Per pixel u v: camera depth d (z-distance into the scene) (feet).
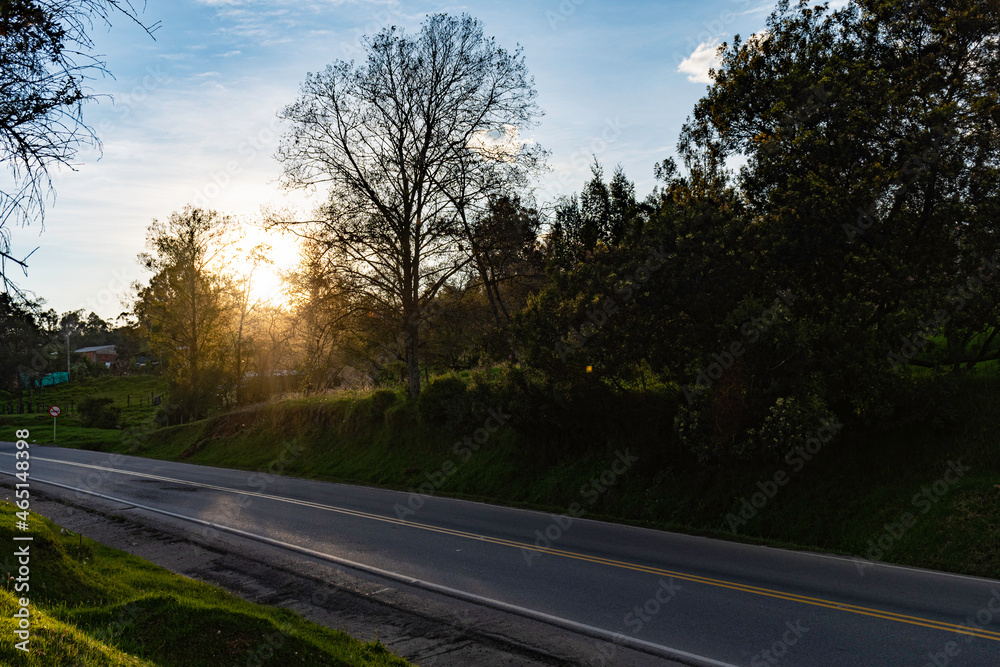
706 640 25.75
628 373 55.83
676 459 55.88
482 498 64.13
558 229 87.66
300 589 34.50
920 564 37.11
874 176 51.62
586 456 62.80
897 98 53.36
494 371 82.69
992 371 49.88
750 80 61.46
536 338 59.67
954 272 50.08
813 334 45.42
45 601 27.58
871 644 24.68
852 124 50.42
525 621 28.78
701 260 50.37
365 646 25.66
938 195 50.49
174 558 41.47
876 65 57.16
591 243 81.97
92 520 53.31
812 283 51.52
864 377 45.09
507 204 84.89
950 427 45.06
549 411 62.44
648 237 54.49
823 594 31.12
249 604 31.01
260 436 107.14
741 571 35.78
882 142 51.75
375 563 38.81
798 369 45.32
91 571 33.14
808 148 52.16
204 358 148.46
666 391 59.26
